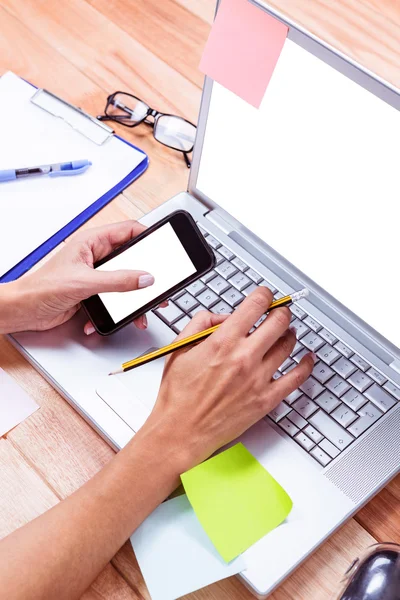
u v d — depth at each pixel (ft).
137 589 2.00
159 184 2.97
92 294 2.29
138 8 3.59
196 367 2.09
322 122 1.98
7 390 2.36
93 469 2.21
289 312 2.17
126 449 2.04
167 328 2.45
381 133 1.85
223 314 2.37
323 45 1.84
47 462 2.22
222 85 2.19
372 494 2.12
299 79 1.96
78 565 1.86
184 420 2.05
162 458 2.01
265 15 1.93
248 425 2.12
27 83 3.24
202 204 2.74
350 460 2.17
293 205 2.30
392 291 2.15
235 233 2.64
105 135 3.06
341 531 2.13
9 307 2.29
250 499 2.05
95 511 1.92
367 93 1.81
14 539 1.87
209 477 2.07
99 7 3.59
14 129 3.06
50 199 2.85
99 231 2.44
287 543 2.00
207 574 1.94
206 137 2.45
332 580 2.04
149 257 2.37
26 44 3.43
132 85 3.31
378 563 1.81
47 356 2.36
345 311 2.40
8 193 2.86
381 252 2.09
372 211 2.02
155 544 1.99
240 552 1.97
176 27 3.54
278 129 2.13
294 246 2.43
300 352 2.37
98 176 2.94
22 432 2.27
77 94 3.27
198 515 2.00
